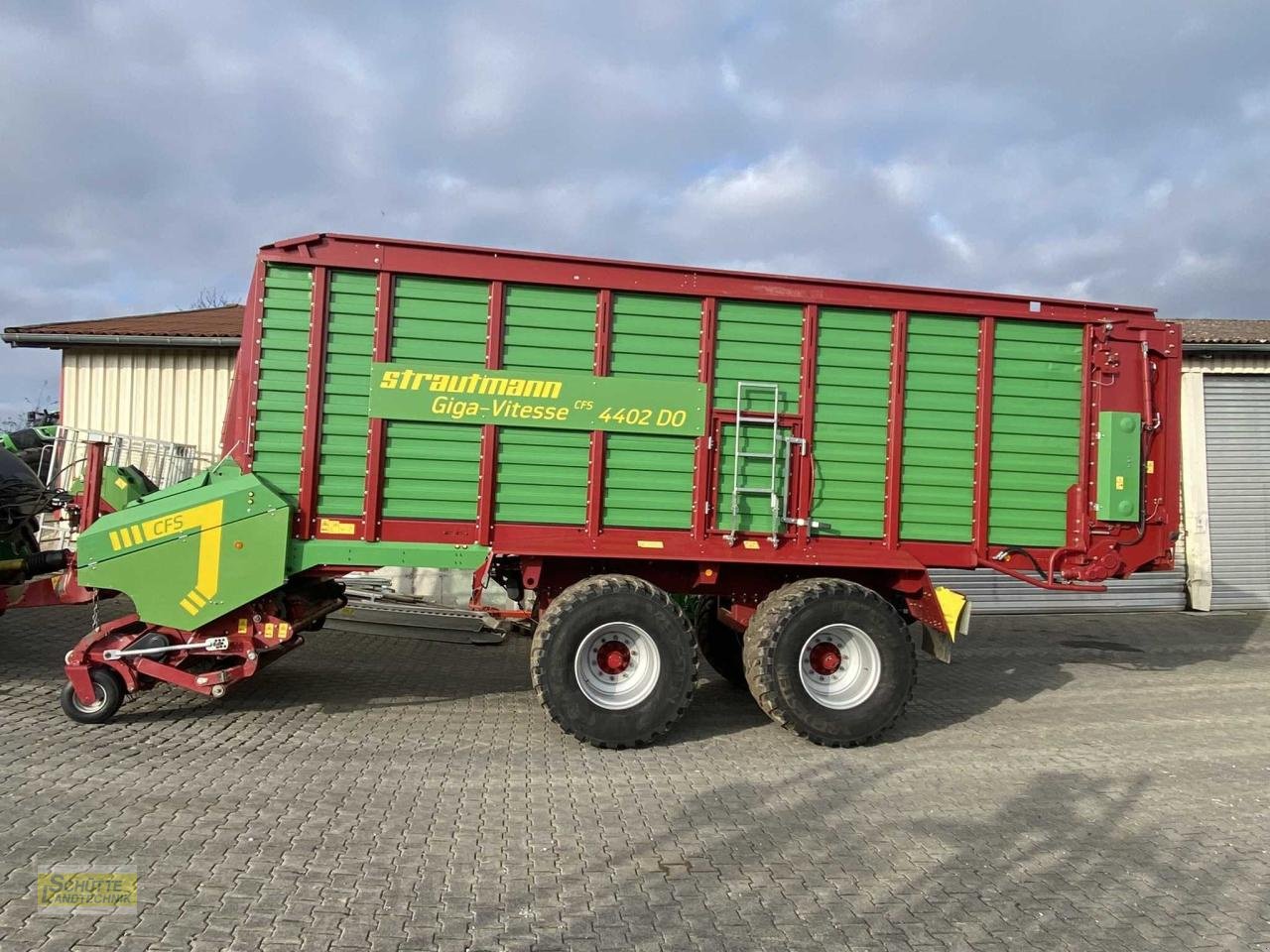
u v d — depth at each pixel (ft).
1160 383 20.58
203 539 17.51
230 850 12.34
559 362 18.51
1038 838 13.84
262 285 17.81
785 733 19.63
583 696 17.66
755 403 19.10
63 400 37.29
